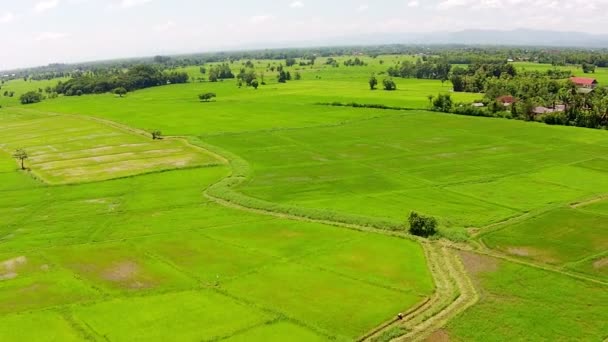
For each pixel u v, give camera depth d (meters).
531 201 68.38
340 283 45.88
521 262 49.88
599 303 41.62
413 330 38.31
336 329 38.50
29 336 38.50
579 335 37.03
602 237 55.62
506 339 36.78
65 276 49.12
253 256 52.44
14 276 49.53
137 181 83.81
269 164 91.81
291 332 38.12
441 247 54.16
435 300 42.75
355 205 68.25
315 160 93.94
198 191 77.25
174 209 69.19
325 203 69.44
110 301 43.72
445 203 68.44
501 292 43.81
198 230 60.62
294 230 59.75
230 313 41.09
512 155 94.00
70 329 39.31
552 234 56.91
